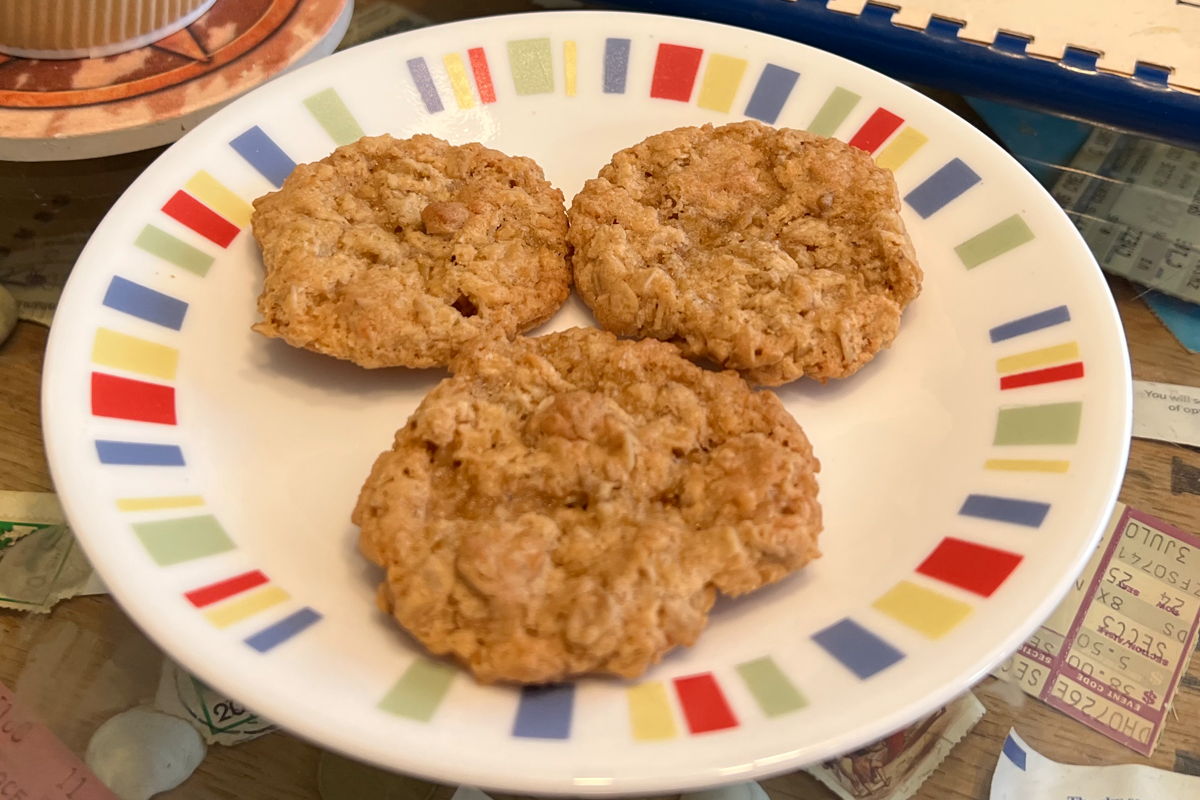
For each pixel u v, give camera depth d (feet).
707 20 1.03
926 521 0.78
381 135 0.92
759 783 0.73
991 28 0.96
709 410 0.78
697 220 0.88
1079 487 0.76
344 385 0.84
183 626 0.69
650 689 0.70
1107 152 0.97
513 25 0.99
